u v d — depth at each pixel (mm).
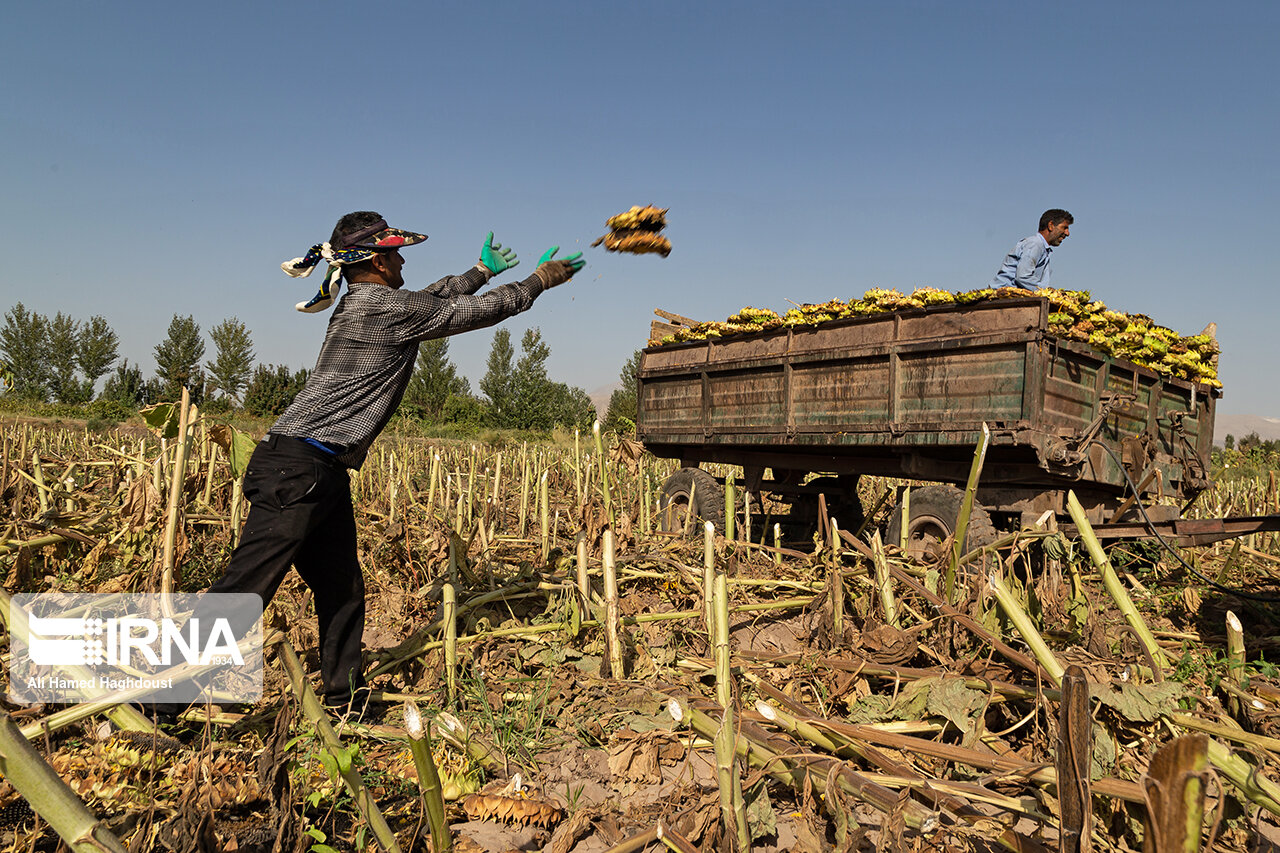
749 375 7254
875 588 3883
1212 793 2402
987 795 2215
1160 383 6176
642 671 3705
